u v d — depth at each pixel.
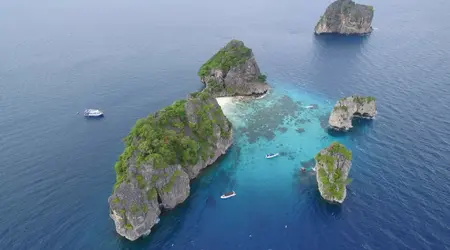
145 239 79.56
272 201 90.06
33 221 83.38
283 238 78.75
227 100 141.12
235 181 97.81
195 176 98.81
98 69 181.25
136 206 78.50
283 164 103.88
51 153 109.50
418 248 73.50
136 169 83.44
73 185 95.31
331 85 153.88
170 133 94.56
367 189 90.06
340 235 78.25
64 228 81.44
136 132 94.12
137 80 166.12
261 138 116.31
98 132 121.50
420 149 104.12
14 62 193.38
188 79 166.38
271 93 148.00
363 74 161.38
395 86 145.50
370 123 120.25
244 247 77.00
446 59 172.12
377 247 74.50
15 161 105.50
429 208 83.06
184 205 89.75
